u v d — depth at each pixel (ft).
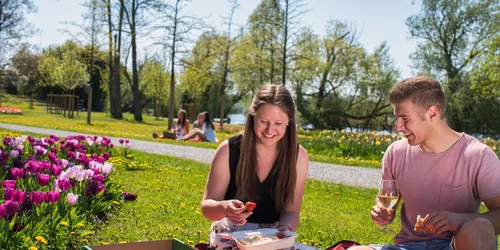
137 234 16.51
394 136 59.88
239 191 12.42
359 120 158.71
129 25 134.10
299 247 11.43
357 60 151.74
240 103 202.69
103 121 128.77
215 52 125.90
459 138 10.90
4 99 186.91
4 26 151.53
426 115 10.57
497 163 10.55
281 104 11.57
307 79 147.02
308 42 134.10
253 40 132.05
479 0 138.72
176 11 111.55
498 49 119.65
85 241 14.83
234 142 12.64
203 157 47.93
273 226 12.69
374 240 18.25
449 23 141.59
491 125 133.08
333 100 150.82
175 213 20.35
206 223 19.03
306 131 84.94
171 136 69.62
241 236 11.00
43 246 13.35
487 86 120.67
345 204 25.90
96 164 21.21
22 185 18.31
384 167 11.93
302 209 23.61
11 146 28.71
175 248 10.56
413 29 146.61
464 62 141.08
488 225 9.20
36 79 201.57
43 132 70.74
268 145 11.97
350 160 49.83
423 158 11.17
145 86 198.90
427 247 10.91
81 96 222.07
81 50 147.02
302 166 12.82
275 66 132.77
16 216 14.30
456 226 9.57
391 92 10.92
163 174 32.24
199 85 164.76
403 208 11.80
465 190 10.75
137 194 23.95
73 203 15.84
